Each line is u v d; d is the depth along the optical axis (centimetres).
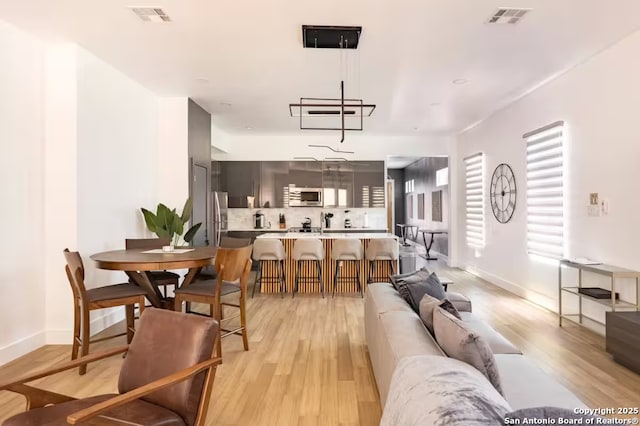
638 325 290
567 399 172
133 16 308
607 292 366
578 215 414
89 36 345
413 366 144
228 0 283
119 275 435
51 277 365
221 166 814
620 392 263
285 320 445
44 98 363
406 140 816
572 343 361
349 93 514
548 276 479
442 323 180
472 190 721
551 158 462
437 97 533
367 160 816
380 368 228
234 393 267
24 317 341
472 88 494
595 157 387
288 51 374
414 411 114
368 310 323
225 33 337
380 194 814
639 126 333
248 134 798
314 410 244
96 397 176
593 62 389
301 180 812
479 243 691
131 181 466
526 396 174
